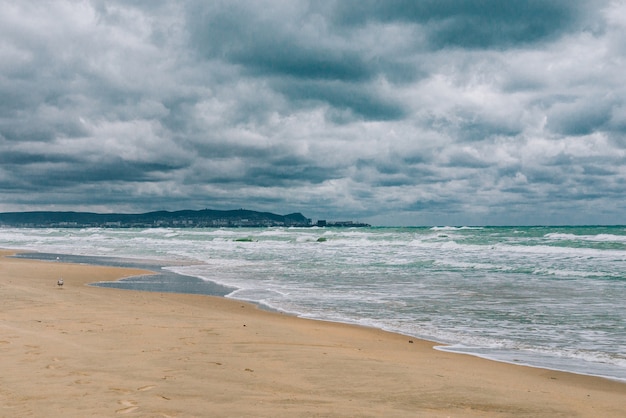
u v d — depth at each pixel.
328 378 6.53
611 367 8.09
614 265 25.48
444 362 8.17
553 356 8.84
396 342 9.87
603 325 11.55
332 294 16.95
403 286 18.88
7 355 7.01
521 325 11.66
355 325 11.70
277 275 23.09
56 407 4.91
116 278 22.31
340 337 10.04
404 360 8.11
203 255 37.44
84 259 34.53
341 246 48.94
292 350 8.23
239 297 16.36
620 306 14.05
